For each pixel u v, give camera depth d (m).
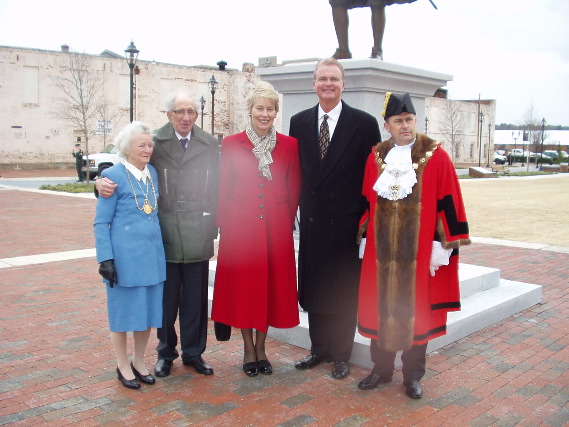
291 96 6.00
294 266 4.00
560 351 4.48
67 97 32.72
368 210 3.79
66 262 7.68
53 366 4.06
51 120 32.59
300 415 3.34
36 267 7.36
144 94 35.91
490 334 4.88
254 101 3.77
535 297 5.80
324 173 3.86
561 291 6.38
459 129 51.84
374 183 3.67
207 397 3.59
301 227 4.06
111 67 34.38
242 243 3.85
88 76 33.31
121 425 3.19
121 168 3.62
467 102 56.91
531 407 3.48
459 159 53.69
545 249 9.12
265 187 3.86
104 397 3.56
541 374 4.00
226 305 3.96
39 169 32.50
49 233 10.21
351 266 3.92
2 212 13.28
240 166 3.86
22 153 31.98
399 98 3.52
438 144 3.59
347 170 3.87
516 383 3.84
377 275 3.58
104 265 3.50
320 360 4.16
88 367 4.05
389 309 3.52
